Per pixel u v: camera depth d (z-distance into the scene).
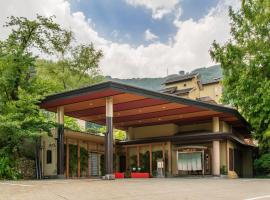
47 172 21.45
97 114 24.89
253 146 29.48
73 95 18.84
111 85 17.22
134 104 20.70
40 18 22.50
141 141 26.16
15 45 20.84
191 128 26.42
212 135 22.89
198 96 41.59
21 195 8.89
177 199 7.99
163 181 15.30
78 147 23.30
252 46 25.12
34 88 21.09
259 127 25.14
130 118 25.47
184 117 24.41
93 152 24.94
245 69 25.36
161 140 25.12
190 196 8.59
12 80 20.31
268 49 24.27
